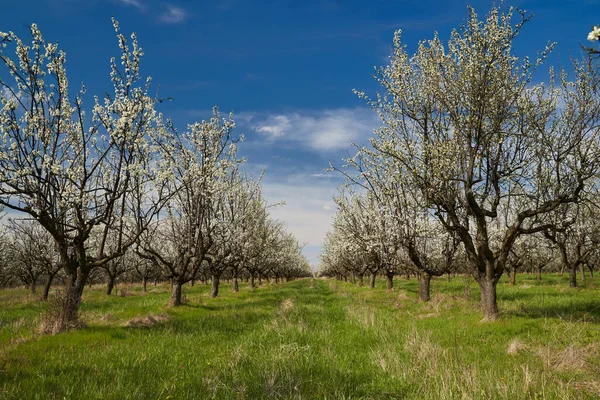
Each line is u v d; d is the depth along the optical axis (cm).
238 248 2841
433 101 1673
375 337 1156
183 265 2264
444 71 1550
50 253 2905
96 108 1316
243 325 1467
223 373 776
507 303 1773
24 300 2605
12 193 1214
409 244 2108
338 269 6106
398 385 713
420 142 1691
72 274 1379
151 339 1190
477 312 1587
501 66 1449
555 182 1575
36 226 2930
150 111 1438
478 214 1501
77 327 1314
